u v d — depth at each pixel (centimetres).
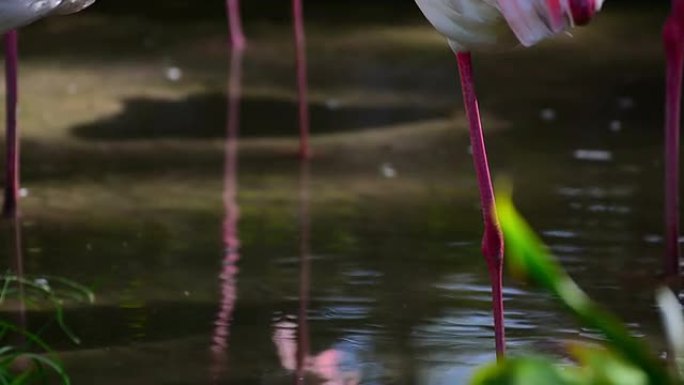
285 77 1327
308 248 779
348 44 1515
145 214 851
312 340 618
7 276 668
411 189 920
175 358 589
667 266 714
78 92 1228
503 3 499
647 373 273
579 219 833
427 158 1011
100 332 627
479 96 1233
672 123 700
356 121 1140
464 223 836
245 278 720
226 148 1043
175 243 786
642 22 1653
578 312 276
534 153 1016
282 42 1529
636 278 711
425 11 544
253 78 1319
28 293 687
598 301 671
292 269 737
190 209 865
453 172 968
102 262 746
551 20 490
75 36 1529
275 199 891
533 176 945
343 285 708
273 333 628
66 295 686
